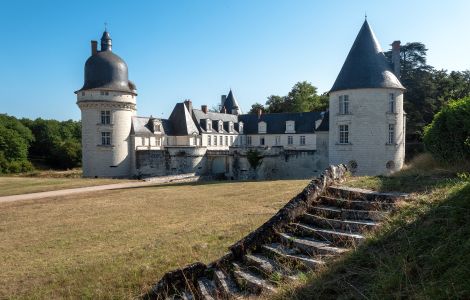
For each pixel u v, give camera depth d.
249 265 6.20
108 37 40.72
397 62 30.41
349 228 6.03
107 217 14.97
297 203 7.22
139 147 41.72
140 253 9.11
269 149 37.78
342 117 29.27
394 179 7.99
